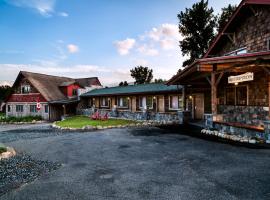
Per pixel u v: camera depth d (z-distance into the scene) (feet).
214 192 15.38
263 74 36.94
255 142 30.01
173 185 16.97
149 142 34.30
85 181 18.85
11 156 30.35
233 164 21.13
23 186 18.58
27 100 110.42
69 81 126.62
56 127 67.41
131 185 17.42
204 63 34.30
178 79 49.06
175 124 55.47
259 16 39.47
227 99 48.14
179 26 125.39
